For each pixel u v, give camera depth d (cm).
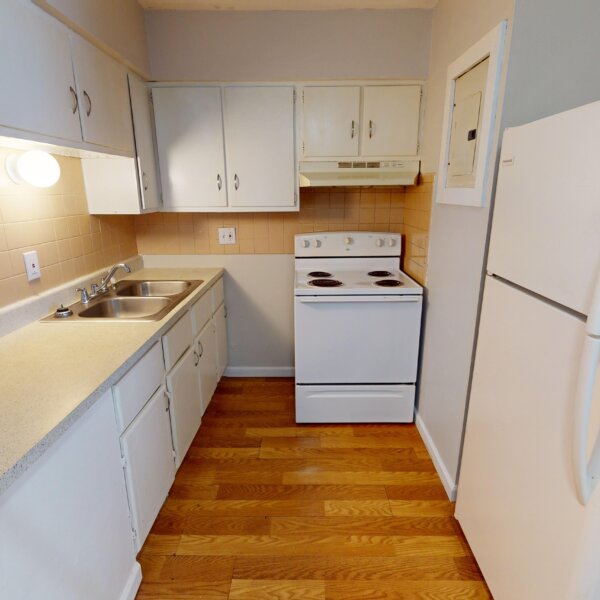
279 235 265
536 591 100
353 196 259
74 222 189
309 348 222
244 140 227
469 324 154
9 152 144
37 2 123
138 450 135
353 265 261
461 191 157
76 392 103
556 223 91
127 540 129
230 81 219
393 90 220
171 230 264
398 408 232
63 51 136
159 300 194
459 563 147
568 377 88
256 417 242
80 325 153
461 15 165
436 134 198
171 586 139
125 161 197
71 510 98
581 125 82
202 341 215
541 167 97
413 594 136
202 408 217
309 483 187
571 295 86
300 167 229
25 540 82
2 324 142
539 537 99
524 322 106
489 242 138
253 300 277
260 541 156
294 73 217
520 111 128
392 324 217
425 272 214
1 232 143
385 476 192
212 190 233
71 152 164
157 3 202
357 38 212
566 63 124
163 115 222
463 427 162
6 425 88
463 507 152
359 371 226
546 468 96
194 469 197
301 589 138
